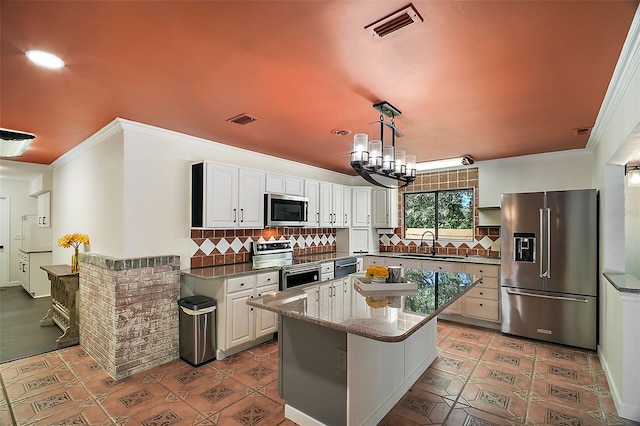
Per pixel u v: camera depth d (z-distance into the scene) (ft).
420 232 18.95
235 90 7.65
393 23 5.10
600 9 4.77
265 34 5.40
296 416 7.52
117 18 4.95
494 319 14.29
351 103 8.43
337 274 16.46
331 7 4.71
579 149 13.55
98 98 8.13
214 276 10.68
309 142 12.53
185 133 11.37
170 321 10.95
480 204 16.10
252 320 11.81
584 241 12.01
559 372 10.13
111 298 9.84
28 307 17.56
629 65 6.24
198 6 4.68
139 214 10.64
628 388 7.79
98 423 7.47
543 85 7.36
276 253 15.23
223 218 11.97
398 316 6.39
